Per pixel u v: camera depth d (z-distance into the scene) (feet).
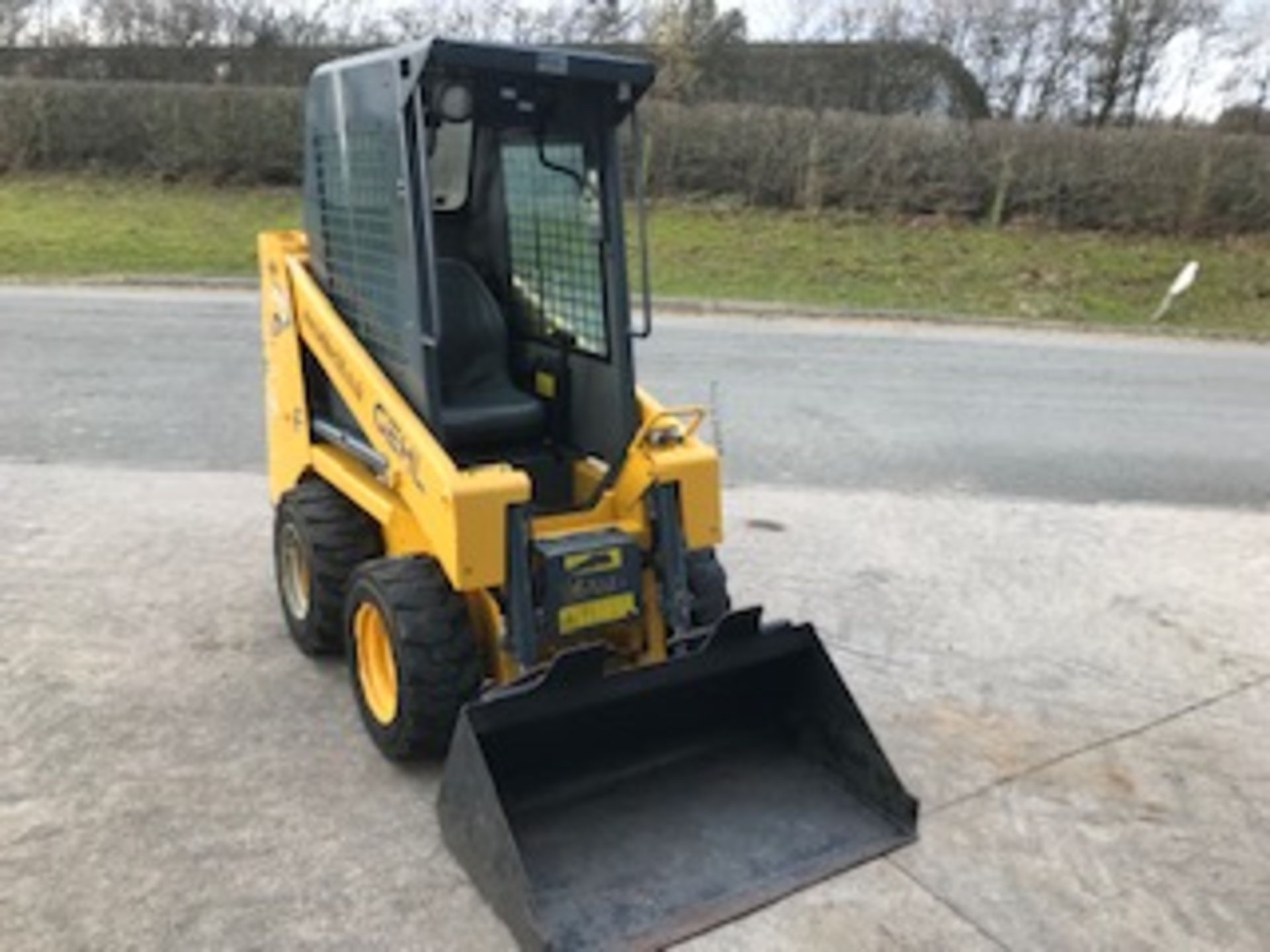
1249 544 20.22
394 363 12.46
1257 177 52.37
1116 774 12.61
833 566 18.29
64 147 56.24
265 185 56.44
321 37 65.26
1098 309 45.19
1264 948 10.05
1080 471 24.45
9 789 11.29
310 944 9.47
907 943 9.84
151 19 65.00
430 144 12.99
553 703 10.31
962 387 31.99
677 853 10.55
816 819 11.14
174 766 11.84
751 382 31.04
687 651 11.46
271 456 16.51
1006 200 53.98
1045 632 16.20
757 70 65.67
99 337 32.45
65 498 19.61
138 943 9.37
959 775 12.42
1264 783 12.57
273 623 15.24
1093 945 9.95
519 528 11.19
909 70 65.51
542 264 13.64
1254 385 34.30
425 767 12.05
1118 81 65.51
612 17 64.44
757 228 52.54
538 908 9.75
